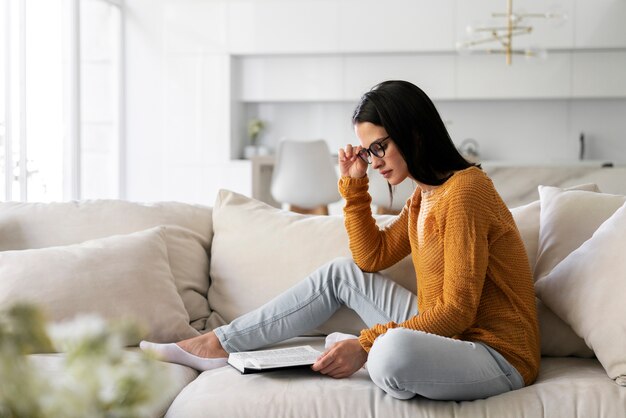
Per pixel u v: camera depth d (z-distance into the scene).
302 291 2.05
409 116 1.81
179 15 7.17
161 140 7.28
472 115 7.32
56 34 5.85
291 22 7.02
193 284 2.29
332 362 1.77
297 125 7.55
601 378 1.71
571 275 1.87
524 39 6.78
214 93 7.15
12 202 2.44
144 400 0.80
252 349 1.99
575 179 4.26
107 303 2.02
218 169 7.17
